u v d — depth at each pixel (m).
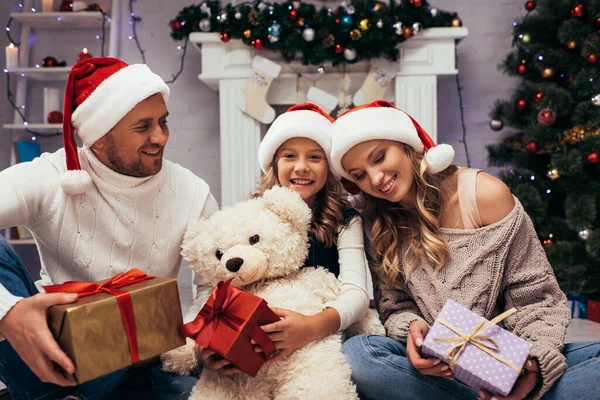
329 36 3.15
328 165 1.64
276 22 3.20
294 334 1.24
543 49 3.10
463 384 1.29
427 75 3.36
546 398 1.23
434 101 3.37
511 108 3.20
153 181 1.48
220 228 1.37
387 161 1.46
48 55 3.79
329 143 1.60
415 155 1.54
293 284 1.40
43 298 1.05
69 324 1.02
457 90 3.79
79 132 1.39
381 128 1.45
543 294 1.42
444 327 1.23
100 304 1.06
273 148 1.63
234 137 3.44
